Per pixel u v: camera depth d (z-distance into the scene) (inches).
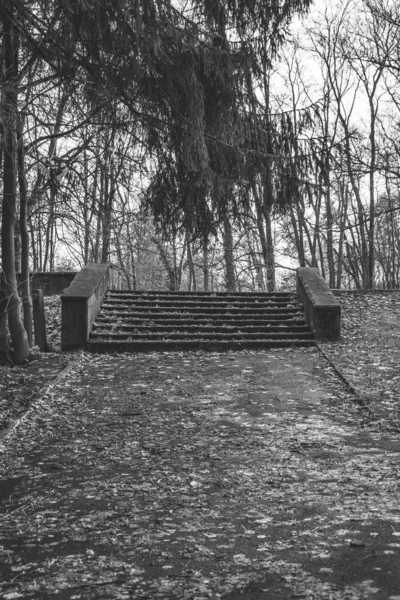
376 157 852.6
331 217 1211.2
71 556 199.0
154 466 298.2
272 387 474.6
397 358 553.0
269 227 1217.4
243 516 230.2
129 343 617.9
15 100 403.2
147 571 187.0
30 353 561.6
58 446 338.3
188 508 239.9
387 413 388.2
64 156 506.9
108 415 403.2
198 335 647.1
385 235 1517.0
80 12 336.5
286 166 459.8
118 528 221.8
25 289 585.0
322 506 237.5
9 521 233.3
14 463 310.7
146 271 1523.1
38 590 175.9
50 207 555.8
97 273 719.1
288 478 274.5
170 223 470.3
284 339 645.9
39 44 371.2
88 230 546.0
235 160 443.2
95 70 377.4
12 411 404.5
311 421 382.9
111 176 495.2
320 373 516.4
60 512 241.1
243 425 374.3
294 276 1429.6
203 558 195.2
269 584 175.9
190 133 400.2
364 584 173.6
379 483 262.4
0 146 421.4
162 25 367.6
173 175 448.1
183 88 389.4
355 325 700.7
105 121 452.1
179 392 462.9
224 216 461.7
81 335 616.7
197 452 320.5
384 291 857.5
